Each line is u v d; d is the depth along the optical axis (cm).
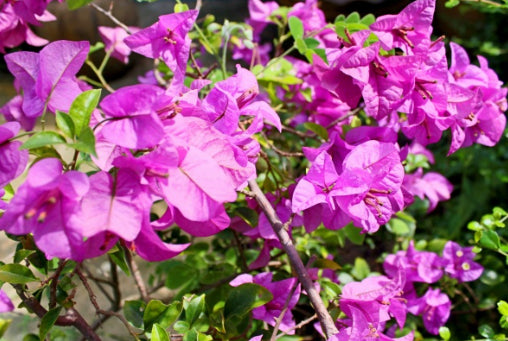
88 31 161
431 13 50
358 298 51
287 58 72
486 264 74
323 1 130
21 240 50
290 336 58
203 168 42
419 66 51
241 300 52
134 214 40
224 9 198
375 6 130
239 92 49
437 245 75
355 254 88
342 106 66
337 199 48
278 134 75
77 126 42
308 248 70
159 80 72
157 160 40
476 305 74
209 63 133
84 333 51
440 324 68
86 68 162
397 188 49
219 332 53
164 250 41
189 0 202
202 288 62
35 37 61
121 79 171
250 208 58
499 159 89
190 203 41
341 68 50
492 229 60
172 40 49
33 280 48
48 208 39
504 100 60
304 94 67
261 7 74
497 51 94
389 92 51
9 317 81
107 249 40
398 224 74
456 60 58
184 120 43
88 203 40
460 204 88
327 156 48
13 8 57
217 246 79
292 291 54
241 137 48
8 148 43
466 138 60
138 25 177
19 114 65
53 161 40
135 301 51
